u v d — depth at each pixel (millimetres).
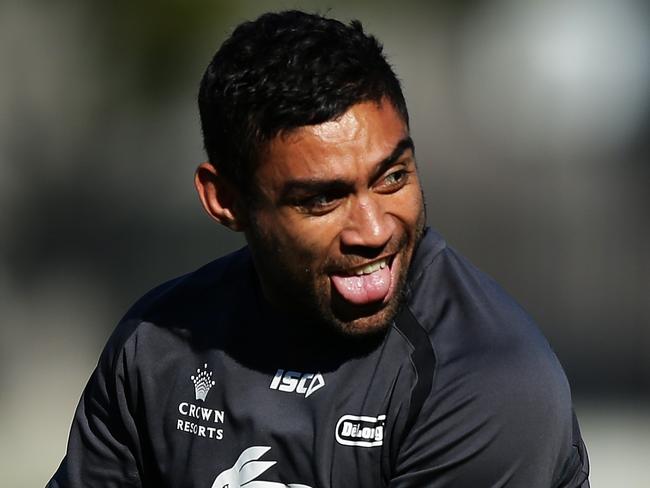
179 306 11211
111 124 46125
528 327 10344
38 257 49156
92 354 43281
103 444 11453
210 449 10727
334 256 9867
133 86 41031
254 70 9852
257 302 10766
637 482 29203
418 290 10508
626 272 51438
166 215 54125
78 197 49469
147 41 39062
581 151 61938
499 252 56375
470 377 10047
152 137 49469
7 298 47250
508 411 10008
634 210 58969
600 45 59656
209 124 10352
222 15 37688
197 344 10961
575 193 61125
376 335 10250
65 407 37406
